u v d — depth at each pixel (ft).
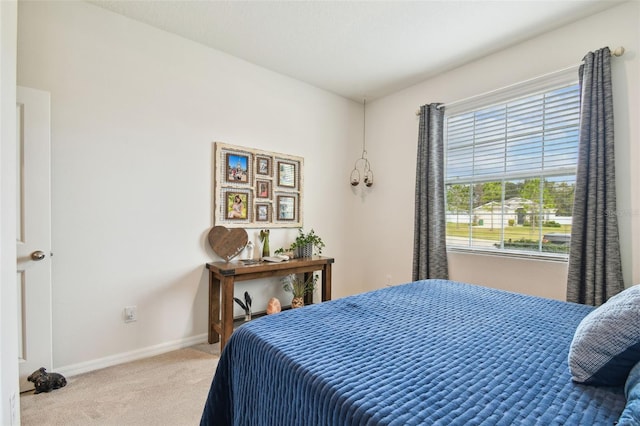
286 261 9.50
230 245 9.09
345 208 12.54
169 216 8.20
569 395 2.61
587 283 6.83
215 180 8.96
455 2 6.81
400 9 7.06
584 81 6.97
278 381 3.28
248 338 3.98
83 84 6.95
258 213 9.93
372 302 5.48
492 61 9.02
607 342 2.75
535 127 8.26
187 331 8.52
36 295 6.19
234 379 4.11
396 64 9.67
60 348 6.68
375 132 12.53
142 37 7.73
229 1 6.89
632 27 6.64
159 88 8.00
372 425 2.27
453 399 2.53
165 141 8.11
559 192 7.83
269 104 10.16
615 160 6.81
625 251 6.72
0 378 3.82
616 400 2.53
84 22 6.95
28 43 6.32
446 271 9.89
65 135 6.73
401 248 11.48
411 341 3.76
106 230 7.26
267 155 10.10
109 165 7.29
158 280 8.02
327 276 10.34
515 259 8.54
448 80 10.12
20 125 6.03
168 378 6.70
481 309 5.08
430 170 10.01
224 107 9.16
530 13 7.16
